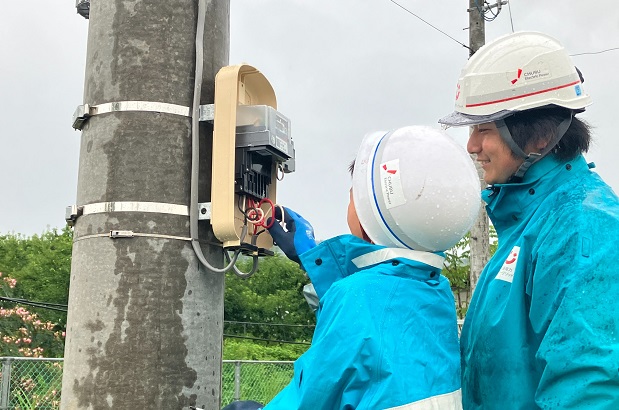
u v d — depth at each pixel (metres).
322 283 1.91
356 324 1.61
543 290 1.76
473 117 1.99
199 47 2.94
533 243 1.87
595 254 1.65
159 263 2.75
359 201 1.86
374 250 1.84
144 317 2.71
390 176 1.78
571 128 1.96
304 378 1.62
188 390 2.73
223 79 2.87
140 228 2.76
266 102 3.21
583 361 1.54
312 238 2.36
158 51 2.89
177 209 2.81
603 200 1.80
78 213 2.87
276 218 2.47
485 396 1.93
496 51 1.99
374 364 1.58
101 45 2.94
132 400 2.65
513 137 1.95
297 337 23.83
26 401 7.27
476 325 1.99
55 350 11.93
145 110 2.84
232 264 2.85
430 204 1.76
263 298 24.22
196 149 2.88
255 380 9.95
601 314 1.57
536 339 1.81
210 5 3.04
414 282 1.75
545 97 1.92
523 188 1.99
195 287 2.80
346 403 1.57
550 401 1.59
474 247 10.91
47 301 18.39
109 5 2.95
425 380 1.60
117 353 2.69
